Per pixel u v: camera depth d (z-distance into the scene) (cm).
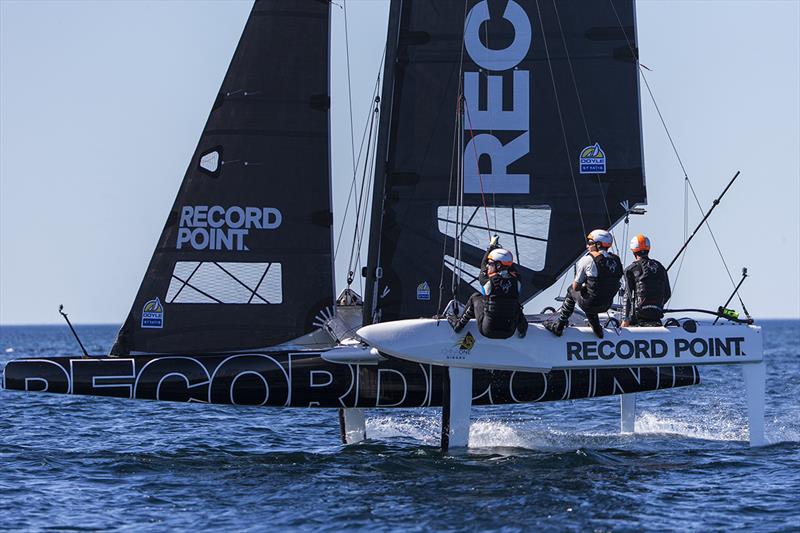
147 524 2878
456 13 4103
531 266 4147
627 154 4181
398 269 4072
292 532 2783
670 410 5981
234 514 2975
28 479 3475
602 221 4169
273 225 4012
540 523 2839
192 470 3628
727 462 3722
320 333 4078
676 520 2877
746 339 3962
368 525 2831
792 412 5794
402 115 4084
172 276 3969
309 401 3872
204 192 3997
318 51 4062
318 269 4031
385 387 3894
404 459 3731
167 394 3809
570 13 4169
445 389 3806
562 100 4153
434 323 3766
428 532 2767
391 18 4088
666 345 3875
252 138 4019
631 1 4191
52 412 5841
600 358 3819
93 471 3619
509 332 3694
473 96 4106
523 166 4134
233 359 3859
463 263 4088
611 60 4175
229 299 3984
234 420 5409
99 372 3794
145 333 3950
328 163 4059
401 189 4072
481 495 3166
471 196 4103
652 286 3934
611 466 3634
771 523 2838
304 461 3788
